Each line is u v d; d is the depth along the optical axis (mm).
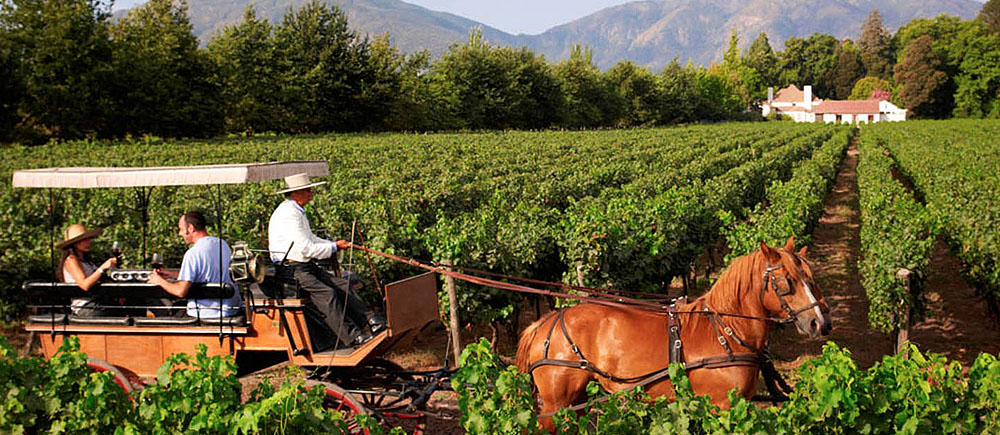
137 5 54969
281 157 33062
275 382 8281
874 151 34688
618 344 5645
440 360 10281
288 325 6570
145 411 4750
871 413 4312
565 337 5801
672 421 4277
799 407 4297
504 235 11016
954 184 21734
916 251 10211
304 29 64562
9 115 43906
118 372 6488
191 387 4723
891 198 17219
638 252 11242
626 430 4379
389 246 10969
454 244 10070
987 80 122250
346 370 7012
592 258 10453
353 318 6945
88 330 6738
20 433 4840
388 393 6789
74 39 45031
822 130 79562
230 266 6395
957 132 65188
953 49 125938
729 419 4133
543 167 28469
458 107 79500
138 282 7203
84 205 15000
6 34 43375
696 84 135125
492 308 10539
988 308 12273
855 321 12242
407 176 24906
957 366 4496
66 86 44094
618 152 40281
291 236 6742
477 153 39281
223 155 33750
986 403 4285
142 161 30703
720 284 5699
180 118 50281
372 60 67812
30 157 31391
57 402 4992
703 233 14758
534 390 6102
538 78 88562
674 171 23516
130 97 47500
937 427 4320
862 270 11797
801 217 14617
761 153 39500
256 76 61438
